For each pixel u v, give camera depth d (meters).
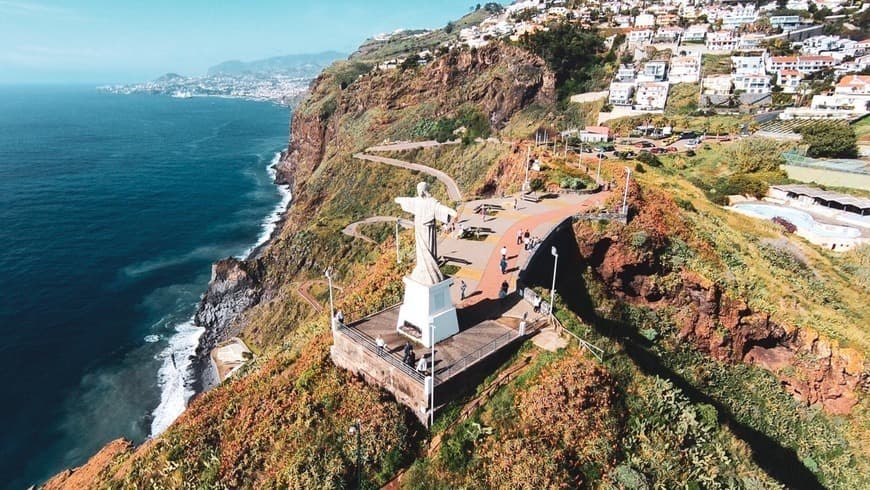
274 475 24.64
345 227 100.62
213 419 32.00
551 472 21.27
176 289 87.38
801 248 60.47
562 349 27.48
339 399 27.27
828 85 120.81
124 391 61.72
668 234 48.66
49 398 59.62
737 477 23.61
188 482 27.20
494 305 32.34
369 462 23.64
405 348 25.66
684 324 45.06
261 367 39.84
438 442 23.95
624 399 25.66
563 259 45.47
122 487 30.39
